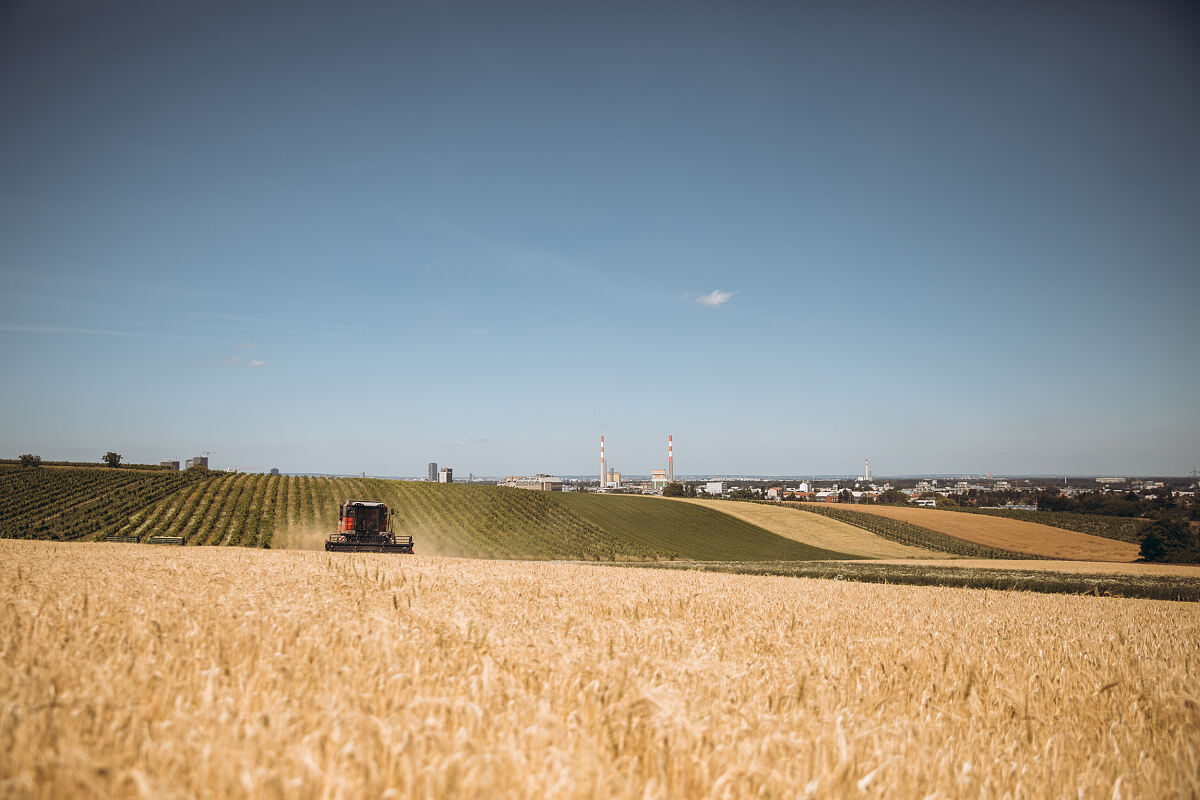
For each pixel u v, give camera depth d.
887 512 94.25
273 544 55.16
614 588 19.20
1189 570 48.22
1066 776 5.04
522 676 6.25
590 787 3.71
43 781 3.46
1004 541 82.00
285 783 3.37
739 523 82.62
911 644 10.83
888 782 4.29
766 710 5.87
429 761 3.80
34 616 8.22
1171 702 7.54
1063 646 11.62
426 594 14.01
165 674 5.48
